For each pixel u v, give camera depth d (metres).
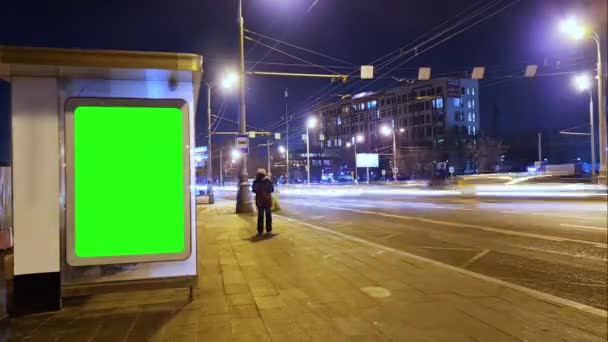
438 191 43.38
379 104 115.69
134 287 5.73
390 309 5.55
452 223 15.55
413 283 6.87
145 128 5.69
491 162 87.56
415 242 11.67
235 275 7.47
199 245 10.67
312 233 12.80
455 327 4.91
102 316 5.38
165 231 5.73
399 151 98.44
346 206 25.73
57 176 5.50
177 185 5.76
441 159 92.44
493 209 20.55
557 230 13.03
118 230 5.63
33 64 4.97
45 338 4.66
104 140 5.59
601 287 6.98
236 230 13.67
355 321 5.12
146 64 5.19
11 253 9.66
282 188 72.75
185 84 5.79
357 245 10.60
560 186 33.94
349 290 6.46
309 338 4.61
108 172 5.61
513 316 5.29
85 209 5.55
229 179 118.69
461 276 7.32
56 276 5.56
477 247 10.71
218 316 5.33
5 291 6.82
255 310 5.55
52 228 5.53
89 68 5.12
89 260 5.55
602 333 4.74
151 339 4.61
